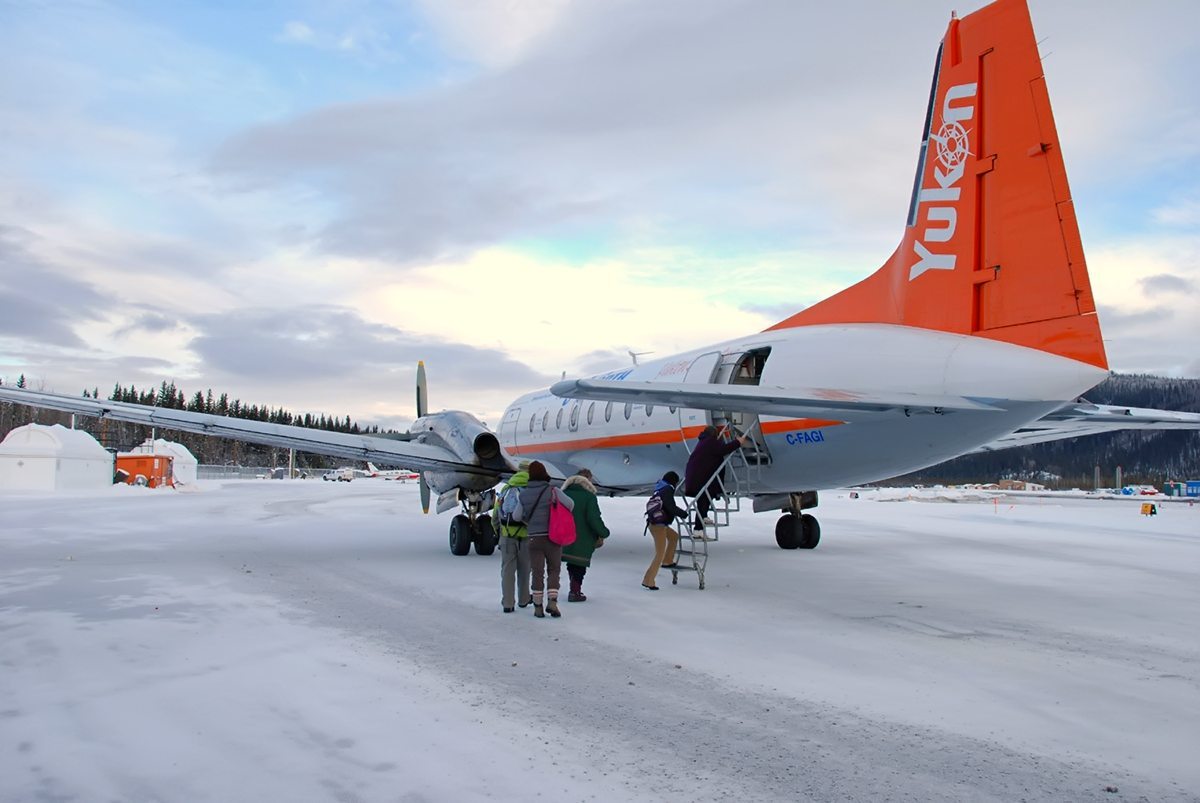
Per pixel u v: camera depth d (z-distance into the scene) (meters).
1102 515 25.55
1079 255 7.96
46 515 21.08
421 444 13.78
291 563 11.70
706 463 9.70
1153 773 3.93
